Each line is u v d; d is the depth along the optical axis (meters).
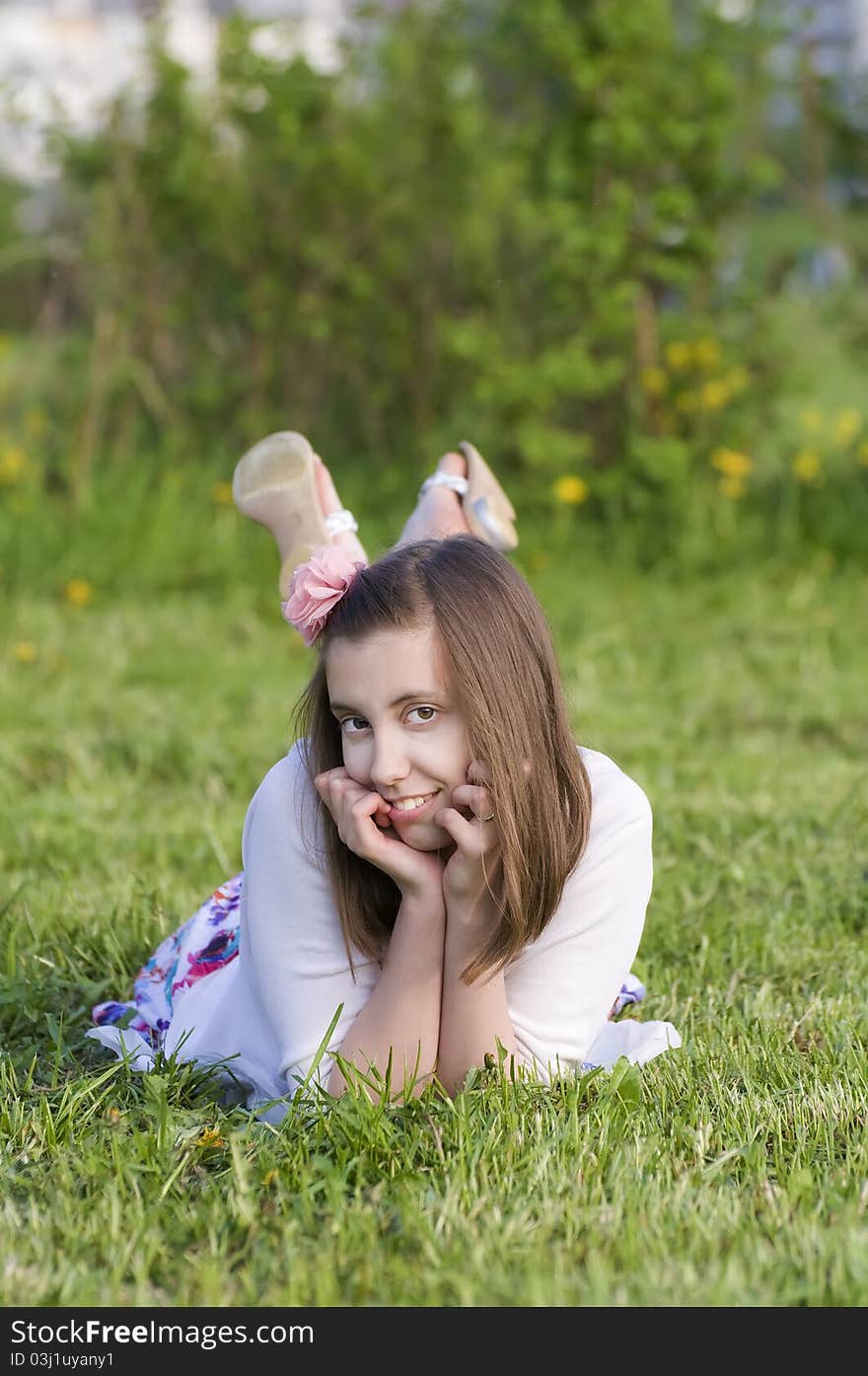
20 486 7.36
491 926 2.29
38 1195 2.21
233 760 4.59
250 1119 2.33
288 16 8.38
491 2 7.37
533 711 2.23
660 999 2.94
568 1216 2.08
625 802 2.41
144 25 7.60
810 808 4.14
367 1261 1.98
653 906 3.41
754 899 3.57
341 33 7.71
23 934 3.21
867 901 3.48
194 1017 2.62
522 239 7.54
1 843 3.91
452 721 2.21
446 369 7.69
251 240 7.53
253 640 6.19
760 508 7.71
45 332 7.72
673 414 7.57
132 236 7.48
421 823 2.26
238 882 2.80
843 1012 2.87
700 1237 2.05
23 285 8.49
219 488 7.38
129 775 4.56
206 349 7.79
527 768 2.22
